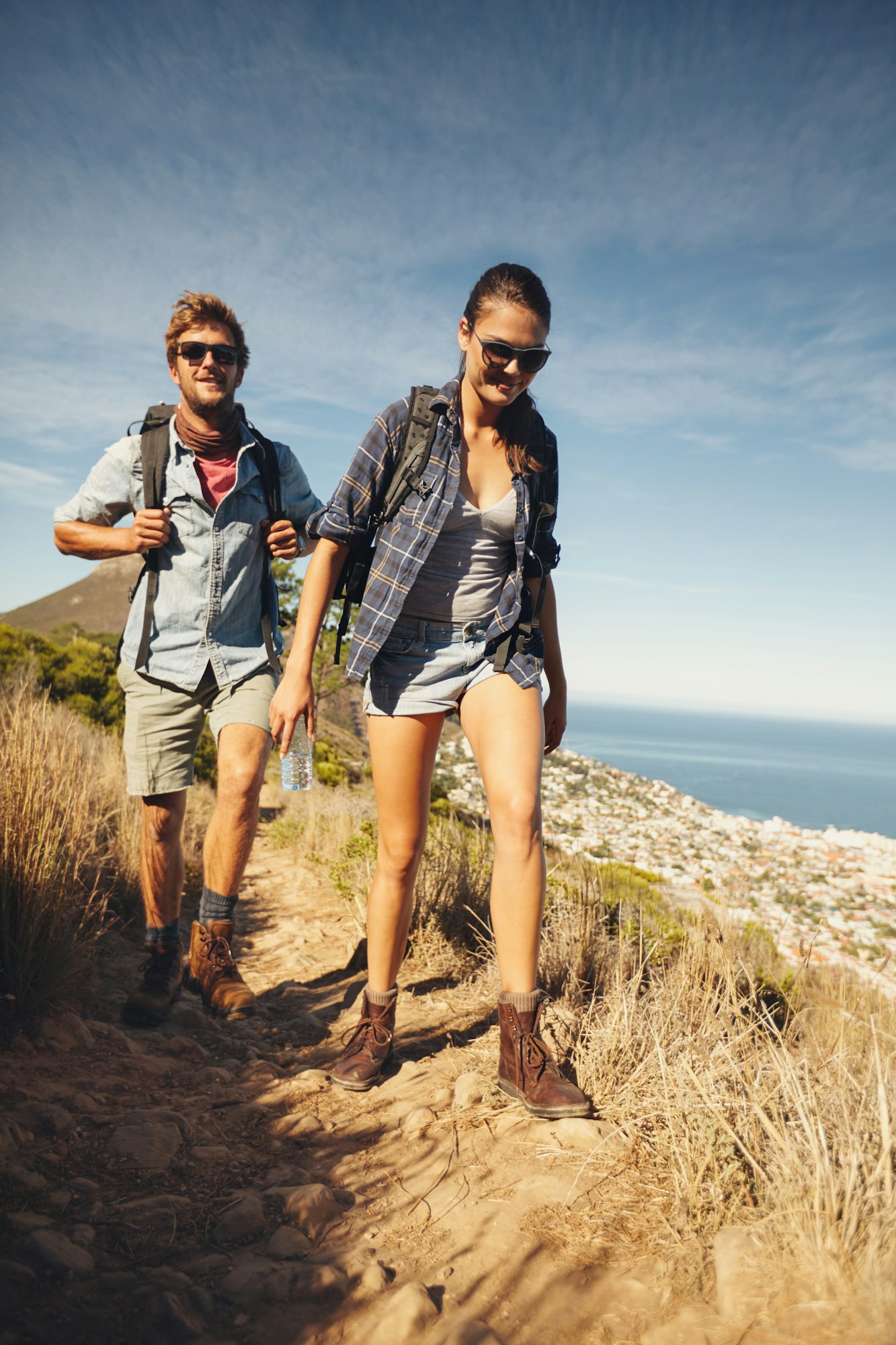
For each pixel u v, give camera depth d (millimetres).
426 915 3746
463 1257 1542
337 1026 2955
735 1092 1970
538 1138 1984
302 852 7496
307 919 4902
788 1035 2592
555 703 2645
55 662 12703
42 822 2979
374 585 2238
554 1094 2053
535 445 2318
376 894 2381
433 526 2193
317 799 10078
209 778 13148
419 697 2262
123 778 6203
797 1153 1649
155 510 2869
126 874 4266
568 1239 1595
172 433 2963
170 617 2965
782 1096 1909
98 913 3668
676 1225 1607
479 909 3801
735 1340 1274
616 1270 1496
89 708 12234
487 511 2250
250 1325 1343
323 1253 1552
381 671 2301
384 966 2396
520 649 2264
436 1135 2027
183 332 2814
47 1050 2461
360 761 20453
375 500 2268
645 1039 2258
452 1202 1731
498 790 2174
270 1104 2227
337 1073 2326
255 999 3252
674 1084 2004
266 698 3051
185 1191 1773
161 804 3031
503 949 2180
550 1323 1360
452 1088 2266
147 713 3000
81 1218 1642
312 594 2207
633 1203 1713
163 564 2973
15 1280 1402
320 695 17469
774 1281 1384
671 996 2660
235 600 3023
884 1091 1647
